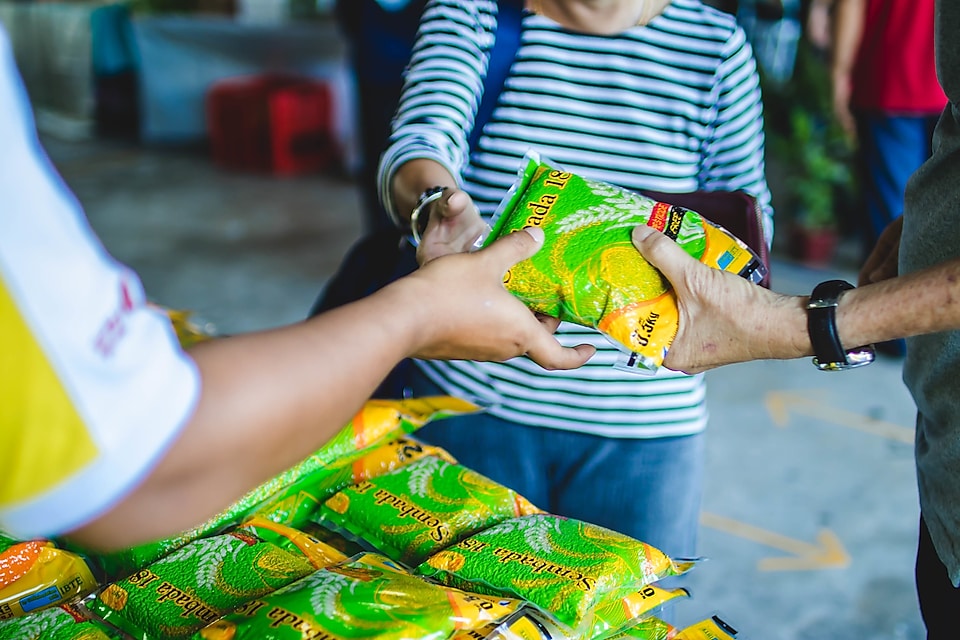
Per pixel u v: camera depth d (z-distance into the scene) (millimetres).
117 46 6973
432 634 761
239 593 845
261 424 526
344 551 976
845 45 3203
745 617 2023
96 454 453
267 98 5816
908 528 2354
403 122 1172
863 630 1992
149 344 485
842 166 4082
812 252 4117
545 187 924
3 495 456
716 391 3070
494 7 1228
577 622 810
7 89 444
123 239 4645
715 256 888
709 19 1227
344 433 1063
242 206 5277
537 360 779
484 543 911
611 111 1235
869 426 2852
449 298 666
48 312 441
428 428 1394
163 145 6727
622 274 866
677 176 1272
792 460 2662
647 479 1327
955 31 888
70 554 924
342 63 5969
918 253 973
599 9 1190
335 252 4520
